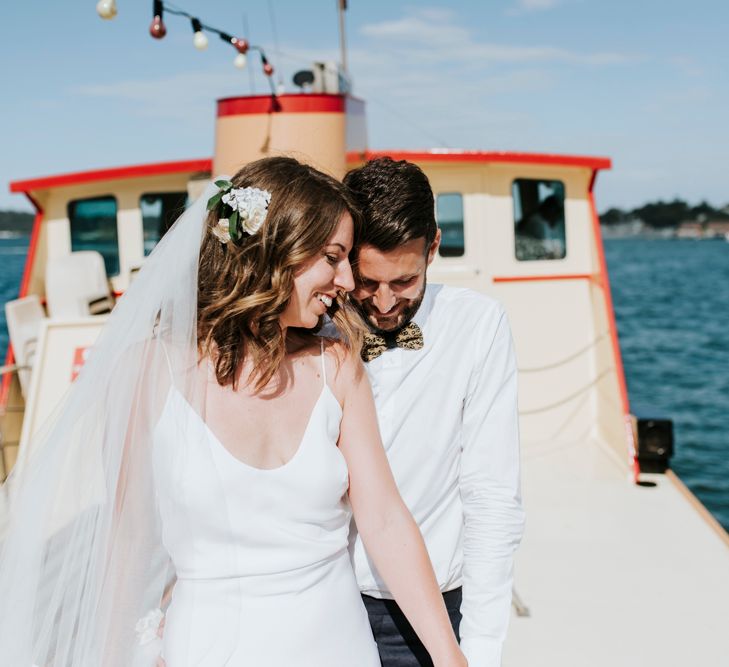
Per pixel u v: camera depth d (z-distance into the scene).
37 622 1.80
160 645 1.78
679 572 4.38
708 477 14.13
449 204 6.52
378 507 1.86
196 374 1.74
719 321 33.38
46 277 6.21
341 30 7.06
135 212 6.59
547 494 5.56
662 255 84.44
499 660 1.98
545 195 6.60
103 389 1.77
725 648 3.65
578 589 4.21
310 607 1.76
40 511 1.79
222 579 1.72
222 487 1.71
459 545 2.19
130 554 1.75
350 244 1.79
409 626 2.16
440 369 2.11
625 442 5.88
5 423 6.17
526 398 6.65
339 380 1.86
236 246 1.71
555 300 6.68
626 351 27.19
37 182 6.40
